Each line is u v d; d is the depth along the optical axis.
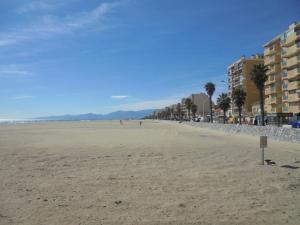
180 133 57.94
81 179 14.34
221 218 8.48
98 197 10.97
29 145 34.16
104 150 27.53
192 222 8.20
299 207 9.42
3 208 9.72
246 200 10.26
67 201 10.48
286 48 89.12
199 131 65.25
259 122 91.50
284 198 10.45
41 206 9.90
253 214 8.78
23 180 14.26
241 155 22.67
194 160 20.41
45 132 67.88
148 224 8.10
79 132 65.69
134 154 24.17
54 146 32.47
